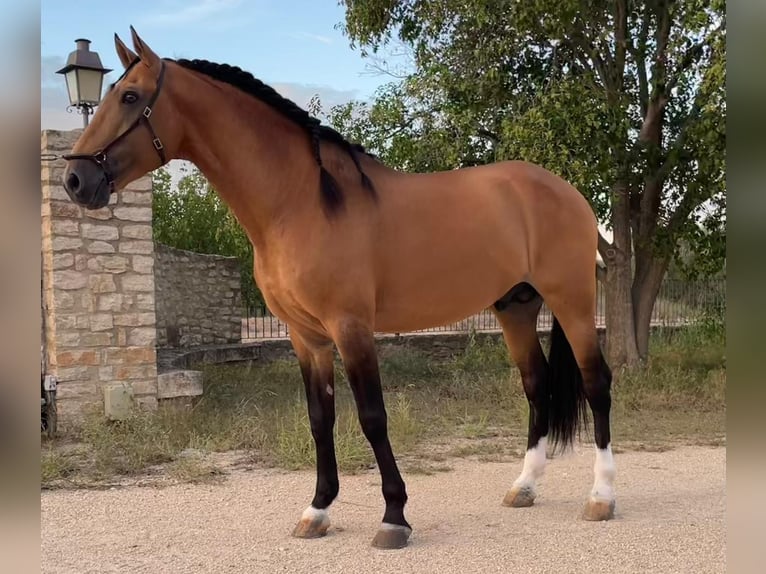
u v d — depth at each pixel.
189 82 3.23
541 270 3.88
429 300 3.61
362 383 3.30
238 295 11.95
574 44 8.58
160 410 6.42
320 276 3.24
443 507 4.08
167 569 3.14
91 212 6.34
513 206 3.81
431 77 8.68
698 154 7.93
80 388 6.29
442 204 3.62
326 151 3.44
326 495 3.61
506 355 10.47
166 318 11.12
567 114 7.46
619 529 3.63
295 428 5.46
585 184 7.52
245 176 3.29
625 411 6.93
